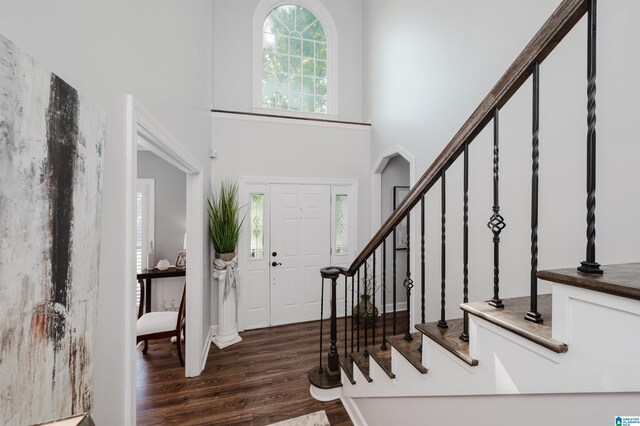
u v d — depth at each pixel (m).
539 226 2.02
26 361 0.63
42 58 0.75
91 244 0.91
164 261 4.09
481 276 2.49
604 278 0.58
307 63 4.73
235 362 2.97
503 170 2.28
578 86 1.78
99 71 1.05
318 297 4.25
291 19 4.67
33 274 0.65
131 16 1.33
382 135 4.14
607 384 0.57
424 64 3.20
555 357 0.68
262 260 4.00
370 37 4.53
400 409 1.52
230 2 4.25
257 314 3.96
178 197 4.59
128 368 1.23
